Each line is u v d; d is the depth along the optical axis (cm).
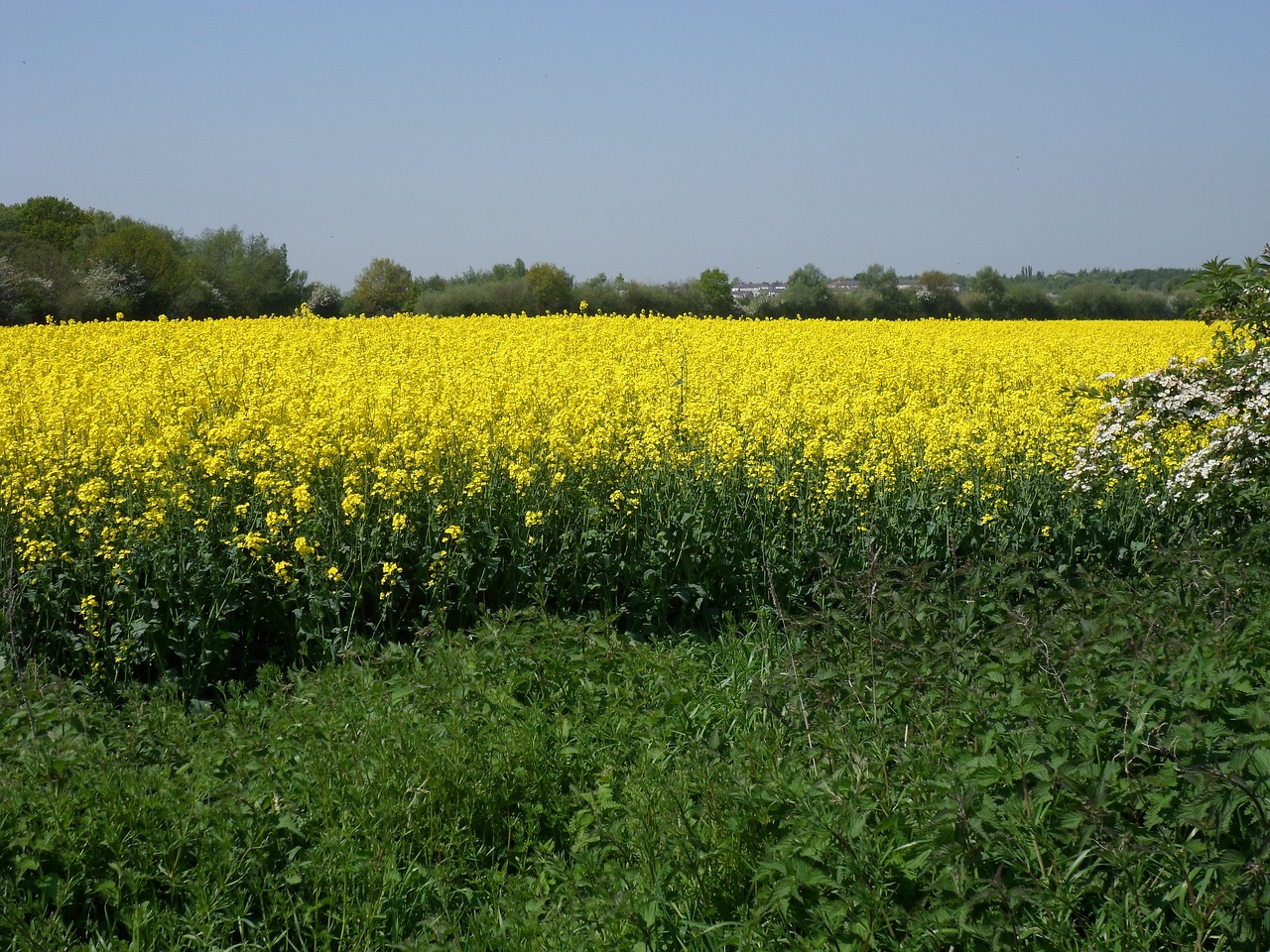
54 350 1755
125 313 4028
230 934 427
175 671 686
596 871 441
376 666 648
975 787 428
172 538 725
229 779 491
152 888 436
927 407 1457
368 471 824
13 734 533
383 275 5591
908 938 377
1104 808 406
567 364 1534
